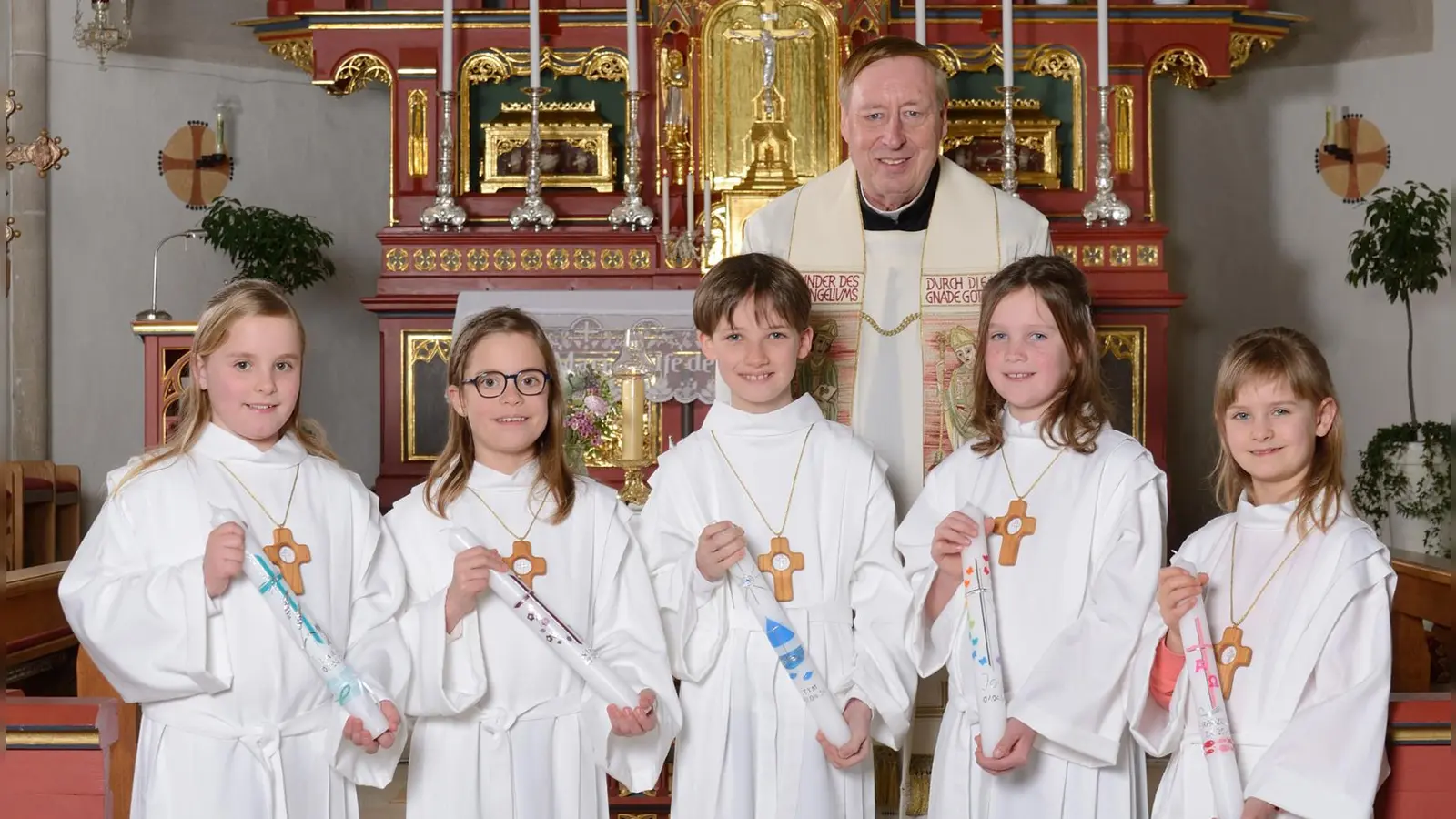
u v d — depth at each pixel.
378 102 8.88
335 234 8.82
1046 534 3.22
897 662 3.29
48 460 8.51
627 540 3.37
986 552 3.11
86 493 8.61
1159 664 3.03
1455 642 4.05
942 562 3.23
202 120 8.76
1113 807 3.12
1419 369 8.27
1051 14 6.77
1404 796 2.91
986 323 3.37
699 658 3.32
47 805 2.97
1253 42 7.12
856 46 6.55
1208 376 8.70
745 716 3.29
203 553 3.02
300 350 3.15
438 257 6.35
